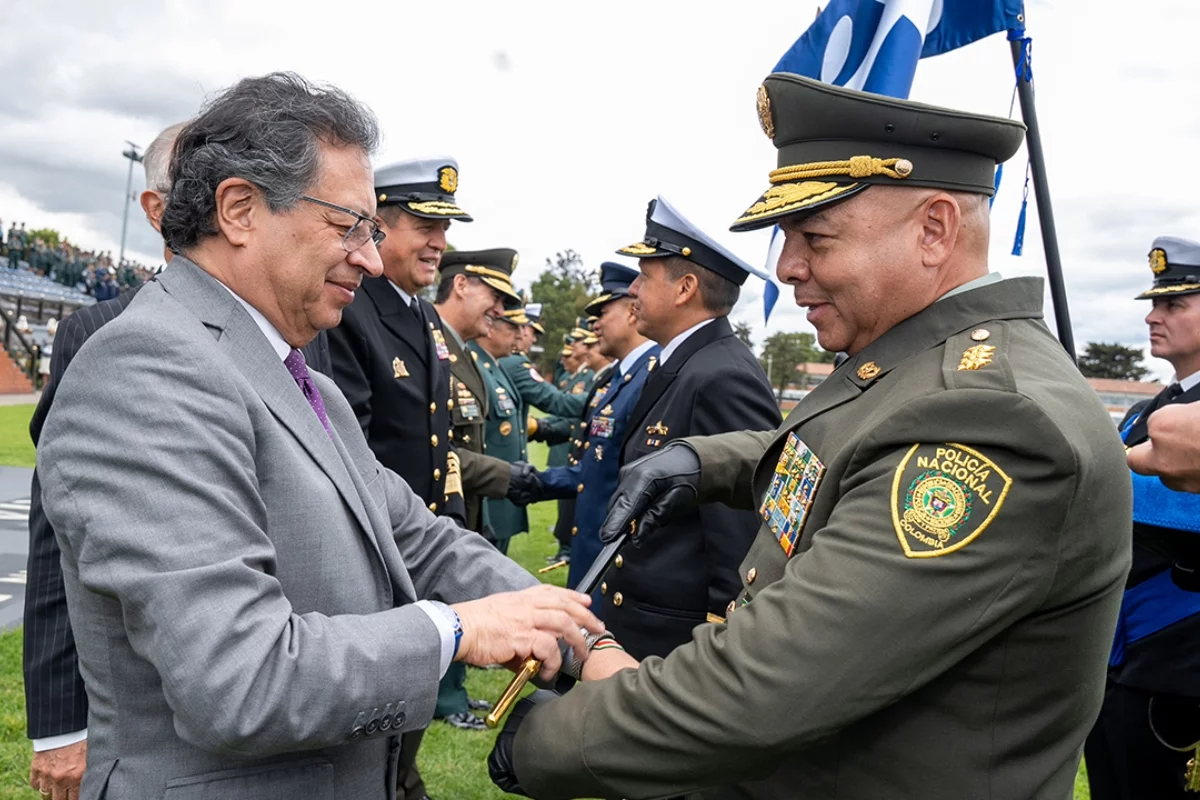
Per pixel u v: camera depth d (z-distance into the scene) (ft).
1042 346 4.47
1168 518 6.84
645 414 10.17
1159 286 10.02
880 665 3.87
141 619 3.76
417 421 10.19
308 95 4.63
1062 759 4.21
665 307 10.51
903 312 4.82
